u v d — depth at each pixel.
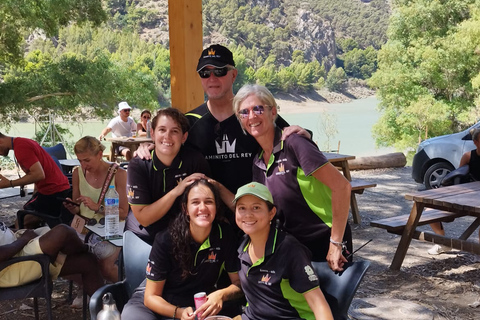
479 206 4.35
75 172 4.27
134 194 3.08
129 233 3.21
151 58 90.06
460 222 7.05
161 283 2.85
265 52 156.88
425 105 27.92
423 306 4.10
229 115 3.23
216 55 3.13
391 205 8.24
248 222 2.64
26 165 4.63
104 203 4.09
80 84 16.84
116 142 11.17
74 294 4.55
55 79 16.83
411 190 9.49
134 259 3.14
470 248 4.59
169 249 2.83
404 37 31.36
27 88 16.22
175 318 2.75
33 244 3.38
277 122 3.00
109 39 100.00
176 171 3.07
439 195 4.90
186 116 3.32
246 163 3.20
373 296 4.39
